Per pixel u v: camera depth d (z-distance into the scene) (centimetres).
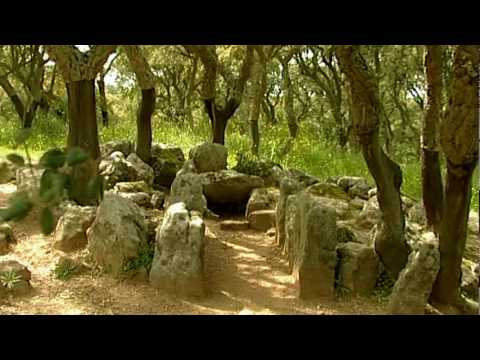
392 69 2100
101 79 2042
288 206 707
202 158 1037
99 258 649
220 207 969
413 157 2422
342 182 1064
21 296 569
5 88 1702
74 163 122
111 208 654
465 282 641
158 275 606
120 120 2361
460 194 552
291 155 1446
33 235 739
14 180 1020
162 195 943
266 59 1362
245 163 1089
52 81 1920
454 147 531
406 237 646
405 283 549
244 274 671
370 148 576
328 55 1886
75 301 565
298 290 602
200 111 2655
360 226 794
